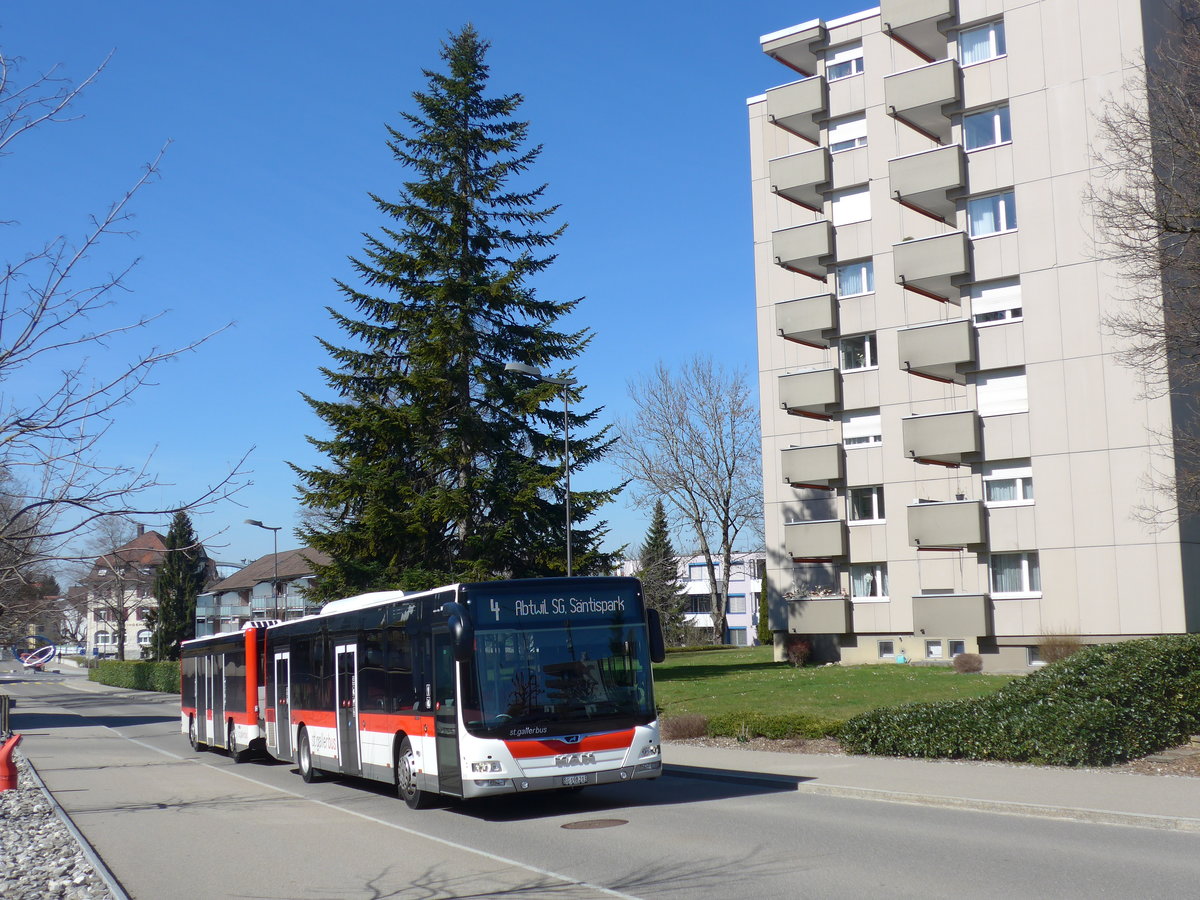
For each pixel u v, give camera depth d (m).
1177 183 16.34
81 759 25.50
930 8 34.06
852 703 23.52
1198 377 17.56
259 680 22.89
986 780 14.10
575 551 33.81
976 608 31.95
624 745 13.50
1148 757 15.01
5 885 10.16
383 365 34.25
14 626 11.23
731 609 98.81
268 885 9.83
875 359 36.59
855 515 36.91
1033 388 31.84
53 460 8.00
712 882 8.97
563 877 9.50
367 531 32.62
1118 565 30.03
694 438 57.00
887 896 8.14
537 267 35.91
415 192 35.22
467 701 13.16
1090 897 7.87
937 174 33.44
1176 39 19.55
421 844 11.77
